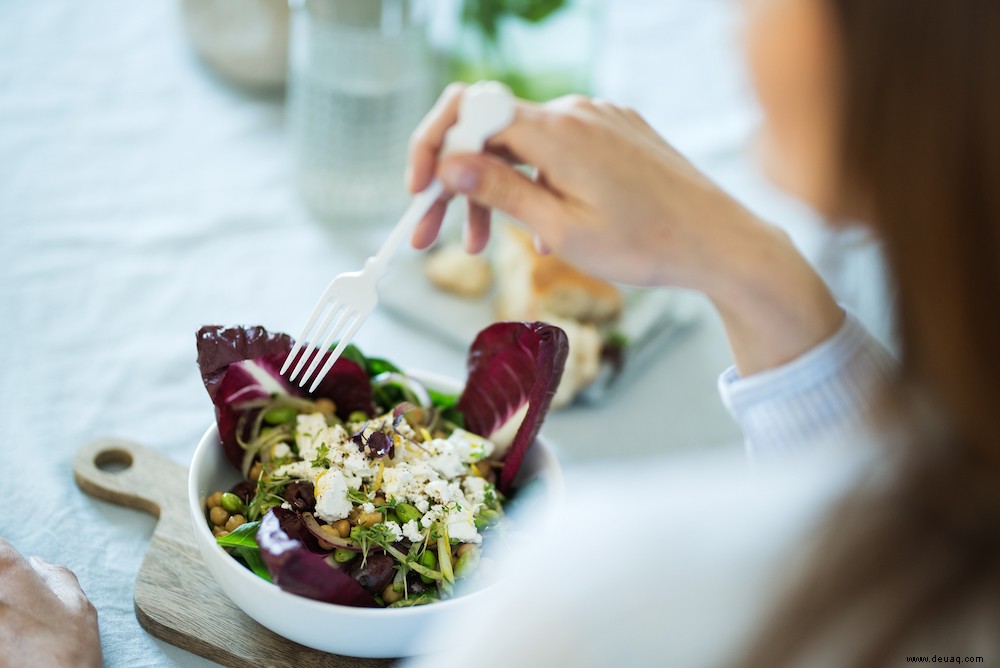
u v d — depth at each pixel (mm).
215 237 992
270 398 687
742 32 510
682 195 716
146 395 836
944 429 428
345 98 978
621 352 891
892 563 420
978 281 382
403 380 718
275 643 663
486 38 1031
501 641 468
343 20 960
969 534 420
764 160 544
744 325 720
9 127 1062
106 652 659
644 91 1267
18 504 733
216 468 675
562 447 834
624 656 453
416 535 635
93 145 1065
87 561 706
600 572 467
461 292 953
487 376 705
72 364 847
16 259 929
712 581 454
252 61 1134
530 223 721
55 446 780
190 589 684
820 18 413
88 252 949
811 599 423
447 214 1029
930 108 373
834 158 422
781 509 461
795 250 726
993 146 364
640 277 721
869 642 411
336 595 607
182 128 1112
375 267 706
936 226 379
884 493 434
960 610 414
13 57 1147
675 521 470
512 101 716
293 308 937
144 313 905
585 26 1030
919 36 372
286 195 1059
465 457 685
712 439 862
